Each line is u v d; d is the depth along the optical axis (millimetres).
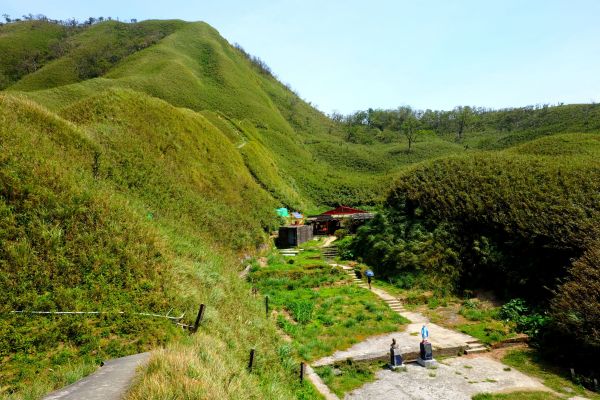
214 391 6621
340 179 84250
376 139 133625
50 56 139250
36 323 9070
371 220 34375
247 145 63781
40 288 9945
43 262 10484
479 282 23859
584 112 106188
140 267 12180
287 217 44219
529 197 25906
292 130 117562
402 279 25703
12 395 6828
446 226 27781
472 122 142375
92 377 7359
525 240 22938
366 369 14227
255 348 12219
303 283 24688
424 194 31531
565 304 16344
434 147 109625
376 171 94938
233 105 104250
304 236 39062
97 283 10898
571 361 14719
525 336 17125
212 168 34594
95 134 23344
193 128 38344
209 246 21078
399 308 21547
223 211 28719
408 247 27641
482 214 26578
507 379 13594
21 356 8219
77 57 132125
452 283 24266
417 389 12789
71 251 11281
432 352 15445
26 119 17859
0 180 11672
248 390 8562
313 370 13641
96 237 12242
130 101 32062
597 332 14180
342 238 40062
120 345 9320
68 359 8461
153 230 14523
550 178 27203
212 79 117938
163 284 12086
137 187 21078
